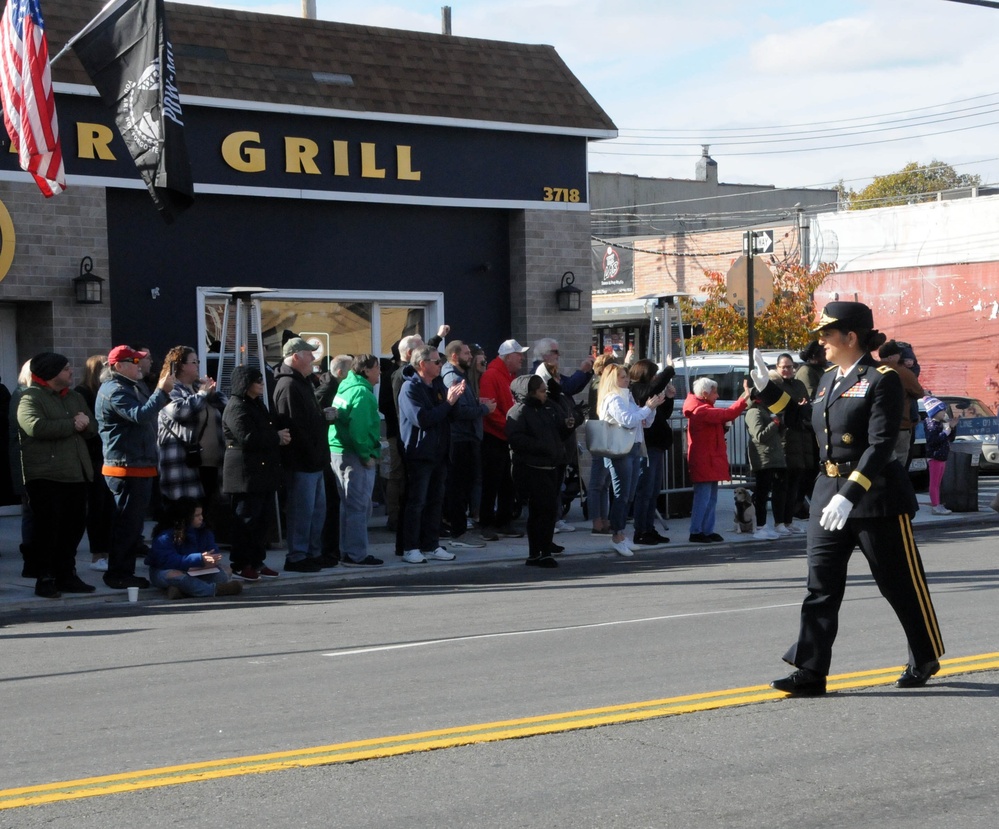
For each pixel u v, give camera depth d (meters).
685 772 6.14
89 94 17.30
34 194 17.03
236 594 12.94
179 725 7.28
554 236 21.08
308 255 19.33
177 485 13.09
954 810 5.57
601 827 5.37
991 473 29.08
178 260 18.34
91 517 14.43
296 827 5.41
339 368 15.66
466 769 6.22
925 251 40.00
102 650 9.86
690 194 64.56
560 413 14.65
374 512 19.41
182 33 18.53
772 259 42.72
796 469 16.95
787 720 7.08
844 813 5.53
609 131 21.38
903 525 7.49
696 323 40.44
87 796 5.89
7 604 12.19
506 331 21.09
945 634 9.41
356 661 9.07
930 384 39.91
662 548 16.02
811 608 7.62
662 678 8.20
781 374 16.67
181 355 13.34
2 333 17.56
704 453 16.27
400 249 20.09
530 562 14.62
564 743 6.66
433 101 19.95
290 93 18.75
